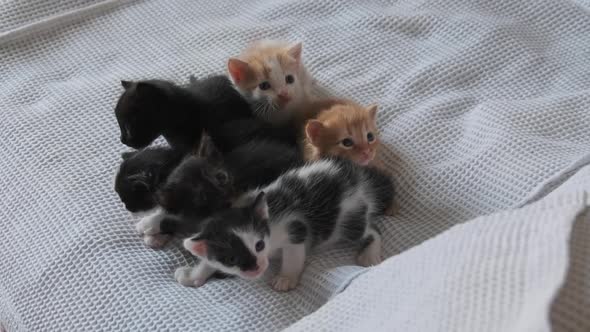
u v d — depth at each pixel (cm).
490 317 35
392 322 38
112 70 65
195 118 56
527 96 60
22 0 68
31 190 55
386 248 52
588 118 57
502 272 36
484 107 58
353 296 42
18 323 51
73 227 52
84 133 59
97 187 55
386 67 63
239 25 67
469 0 68
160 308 47
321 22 67
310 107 59
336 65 64
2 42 66
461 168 55
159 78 62
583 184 45
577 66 62
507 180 53
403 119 59
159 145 59
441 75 61
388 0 69
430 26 66
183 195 50
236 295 48
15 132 59
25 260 52
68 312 49
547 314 32
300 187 50
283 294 48
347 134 55
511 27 64
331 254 51
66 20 68
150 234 52
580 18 65
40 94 63
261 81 60
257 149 54
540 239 37
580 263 36
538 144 54
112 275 49
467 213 53
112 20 69
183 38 67
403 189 55
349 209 51
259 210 48
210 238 47
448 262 38
